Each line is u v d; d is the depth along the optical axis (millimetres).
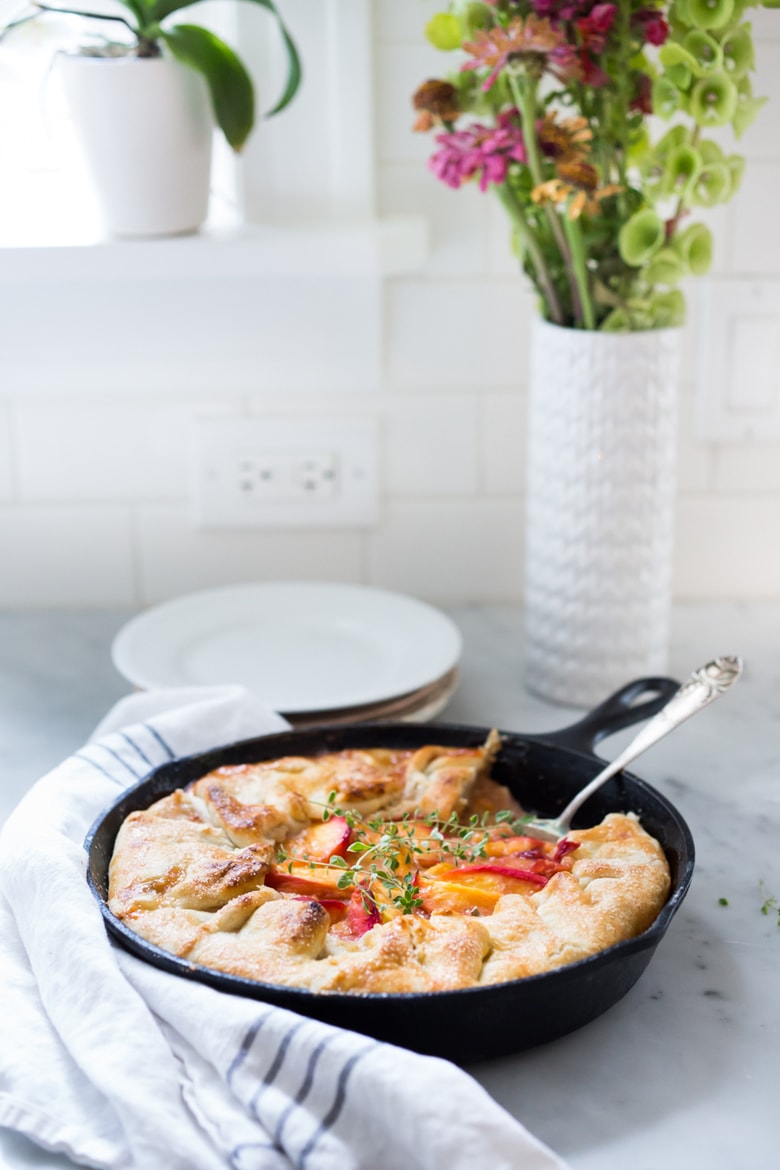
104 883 821
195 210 1063
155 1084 718
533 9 921
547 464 1010
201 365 1130
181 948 764
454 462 1165
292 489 1162
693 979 820
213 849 826
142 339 1119
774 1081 763
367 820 883
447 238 1118
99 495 1168
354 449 1155
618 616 1020
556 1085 760
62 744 1011
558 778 913
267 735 921
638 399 982
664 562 1024
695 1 912
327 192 1104
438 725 931
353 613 1108
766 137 1088
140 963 767
